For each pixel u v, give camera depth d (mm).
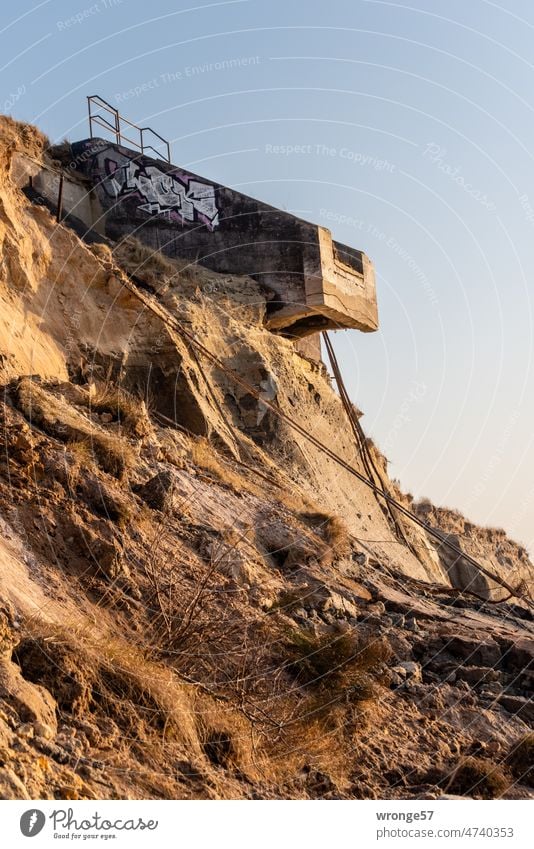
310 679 13281
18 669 9250
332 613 15898
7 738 8227
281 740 11453
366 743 12375
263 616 14266
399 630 16250
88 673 9805
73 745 8781
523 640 16750
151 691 10203
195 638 12398
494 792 12039
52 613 10766
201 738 10523
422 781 12039
